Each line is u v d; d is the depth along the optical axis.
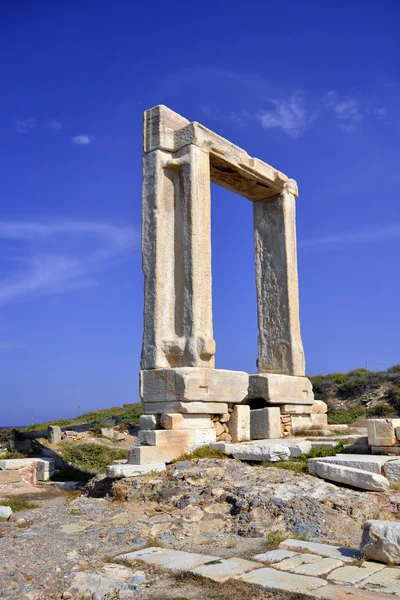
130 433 28.95
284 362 17.70
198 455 12.80
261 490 9.73
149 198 14.73
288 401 16.61
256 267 18.73
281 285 18.09
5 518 10.30
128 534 8.55
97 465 21.14
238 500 9.53
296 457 12.48
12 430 23.25
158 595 6.01
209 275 14.46
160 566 6.88
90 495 12.39
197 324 13.88
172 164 14.73
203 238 14.46
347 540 7.96
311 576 6.29
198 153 14.74
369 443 12.22
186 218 14.44
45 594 6.19
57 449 23.12
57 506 11.58
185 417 13.34
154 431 12.80
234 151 16.17
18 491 15.20
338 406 35.56
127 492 11.09
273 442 13.70
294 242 18.55
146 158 15.02
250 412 16.03
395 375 36.78
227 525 8.91
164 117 14.97
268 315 18.27
